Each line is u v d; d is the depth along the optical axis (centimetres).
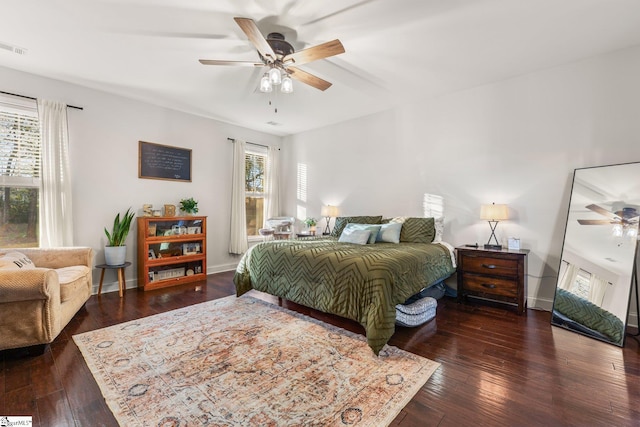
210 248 489
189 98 398
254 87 362
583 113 295
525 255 298
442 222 379
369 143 468
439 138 394
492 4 212
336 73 327
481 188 360
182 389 170
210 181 487
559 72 309
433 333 251
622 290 237
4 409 152
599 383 176
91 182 365
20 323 201
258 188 569
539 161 321
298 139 575
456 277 354
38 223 332
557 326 268
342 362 201
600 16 226
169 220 414
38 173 329
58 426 141
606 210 263
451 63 303
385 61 299
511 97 339
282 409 154
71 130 350
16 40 261
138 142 405
